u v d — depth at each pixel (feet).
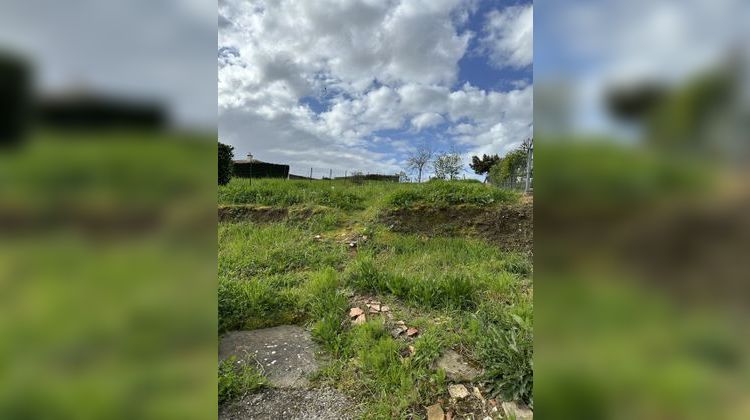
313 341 8.53
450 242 16.69
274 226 18.60
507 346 7.04
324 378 7.18
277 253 14.30
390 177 44.45
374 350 7.72
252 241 15.67
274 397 6.66
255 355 7.93
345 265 13.69
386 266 13.28
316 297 10.39
